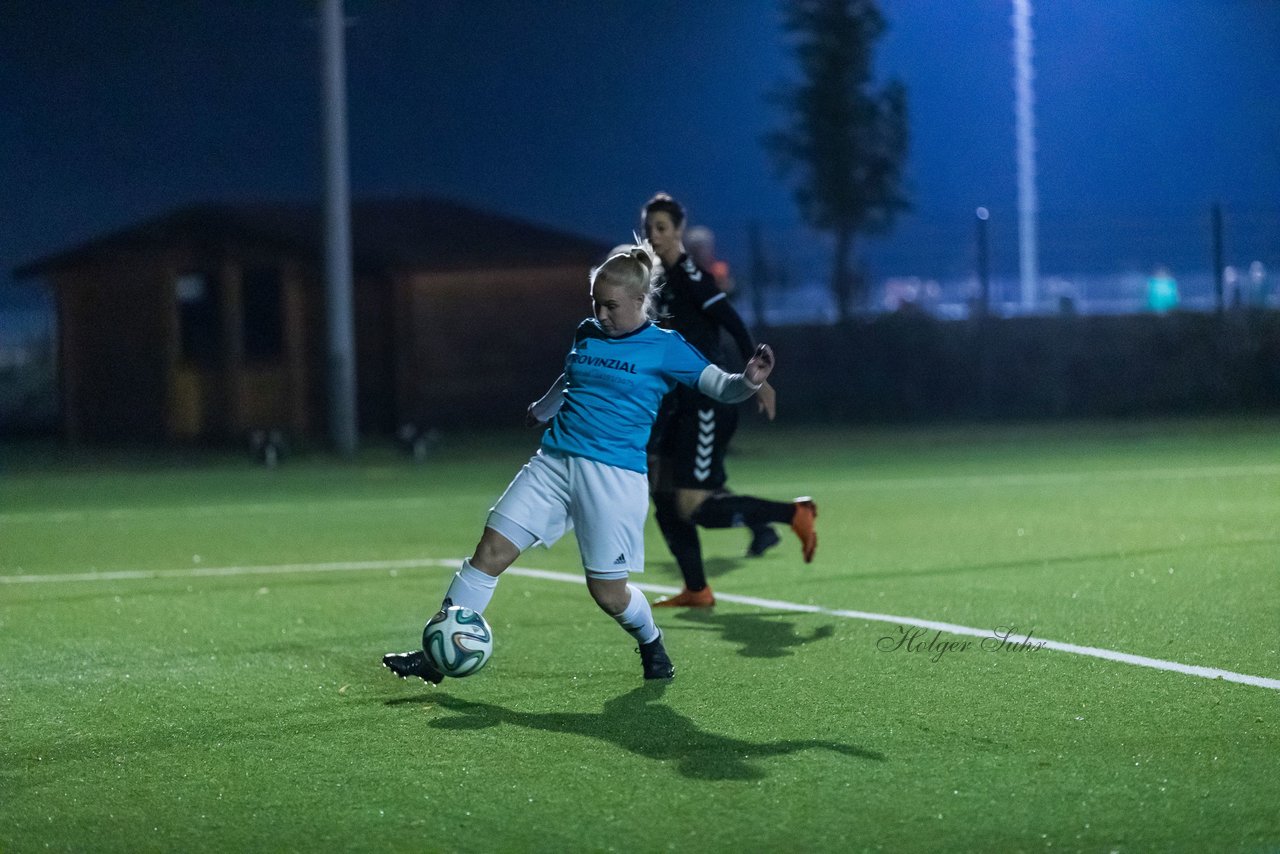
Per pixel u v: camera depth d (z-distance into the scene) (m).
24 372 56.72
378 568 18.69
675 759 9.43
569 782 8.99
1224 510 22.88
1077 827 8.04
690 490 14.82
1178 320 50.31
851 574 17.22
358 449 41.81
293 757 9.66
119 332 46.62
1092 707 10.54
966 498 25.66
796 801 8.55
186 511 26.70
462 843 8.01
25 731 10.45
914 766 9.18
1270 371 50.09
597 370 10.80
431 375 46.78
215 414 46.03
